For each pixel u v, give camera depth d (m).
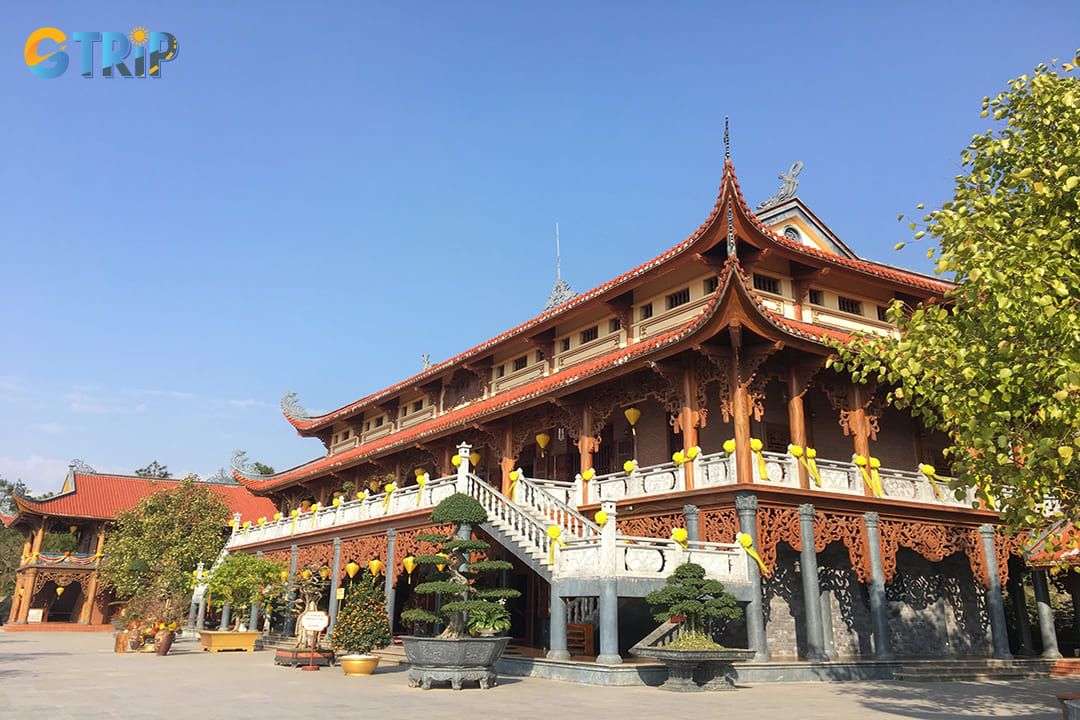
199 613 44.34
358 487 41.50
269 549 40.69
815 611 20.56
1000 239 11.81
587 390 26.39
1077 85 12.34
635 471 23.45
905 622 25.39
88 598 58.50
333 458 46.91
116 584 49.53
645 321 27.69
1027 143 12.64
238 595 34.62
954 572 27.33
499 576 29.06
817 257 25.05
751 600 19.58
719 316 20.67
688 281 26.47
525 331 32.28
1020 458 11.70
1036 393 11.15
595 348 29.81
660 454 27.20
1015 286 10.48
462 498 21.59
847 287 27.69
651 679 18.19
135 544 48.88
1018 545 24.62
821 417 27.16
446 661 17.44
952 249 12.17
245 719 12.73
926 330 12.16
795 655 22.81
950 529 24.03
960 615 26.92
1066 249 11.13
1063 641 30.61
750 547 19.70
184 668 23.88
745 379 21.33
